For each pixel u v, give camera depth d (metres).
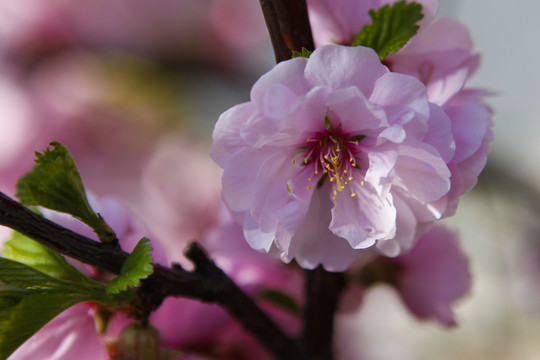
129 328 0.20
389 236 0.20
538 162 0.36
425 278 0.24
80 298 0.19
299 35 0.20
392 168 0.20
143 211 0.36
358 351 0.33
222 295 0.21
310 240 0.21
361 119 0.20
